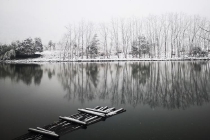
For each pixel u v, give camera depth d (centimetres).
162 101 1234
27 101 1277
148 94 1430
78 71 3008
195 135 740
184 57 5791
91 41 6288
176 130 787
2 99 1334
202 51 5919
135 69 3155
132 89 1614
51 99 1318
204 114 973
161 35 6519
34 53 6412
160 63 4388
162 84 1817
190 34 6194
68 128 821
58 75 2570
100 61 5519
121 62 5003
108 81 2033
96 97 1358
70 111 1054
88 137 738
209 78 2125
